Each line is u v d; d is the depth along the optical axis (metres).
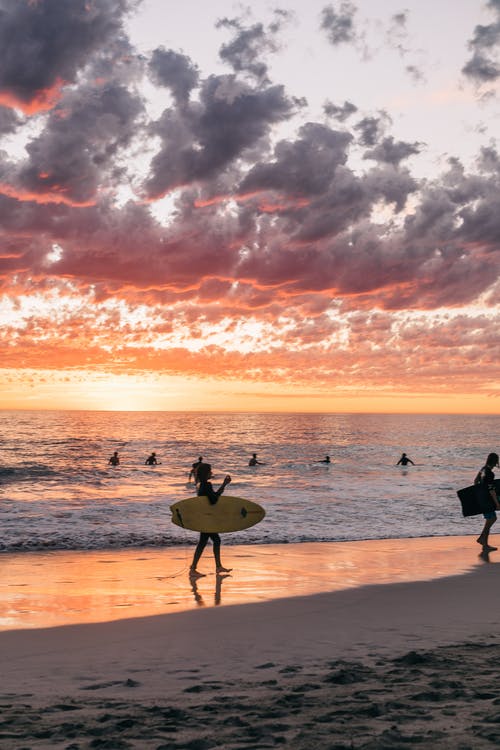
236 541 15.13
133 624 7.76
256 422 175.50
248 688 5.07
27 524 17.64
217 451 61.28
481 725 3.79
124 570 11.59
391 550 13.97
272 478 35.78
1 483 31.30
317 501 23.98
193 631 7.43
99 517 19.11
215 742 3.55
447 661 5.89
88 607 8.70
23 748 3.52
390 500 24.42
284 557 13.03
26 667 5.96
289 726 3.86
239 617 8.16
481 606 8.88
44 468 40.22
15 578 10.76
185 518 11.33
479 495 14.45
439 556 13.22
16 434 90.75
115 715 4.24
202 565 12.16
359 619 8.07
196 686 5.14
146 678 5.54
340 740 3.55
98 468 40.66
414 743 3.45
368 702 4.44
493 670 5.51
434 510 21.31
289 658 6.27
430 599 9.30
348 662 6.02
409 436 113.31
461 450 72.50
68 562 12.37
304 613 8.39
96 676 5.62
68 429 110.50
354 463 49.94
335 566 12.05
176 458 51.25
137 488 29.23
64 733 3.81
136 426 129.62
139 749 3.48
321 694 4.73
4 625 7.69
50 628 7.55
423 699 4.49
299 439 90.94
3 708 4.51
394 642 6.95
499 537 16.11
